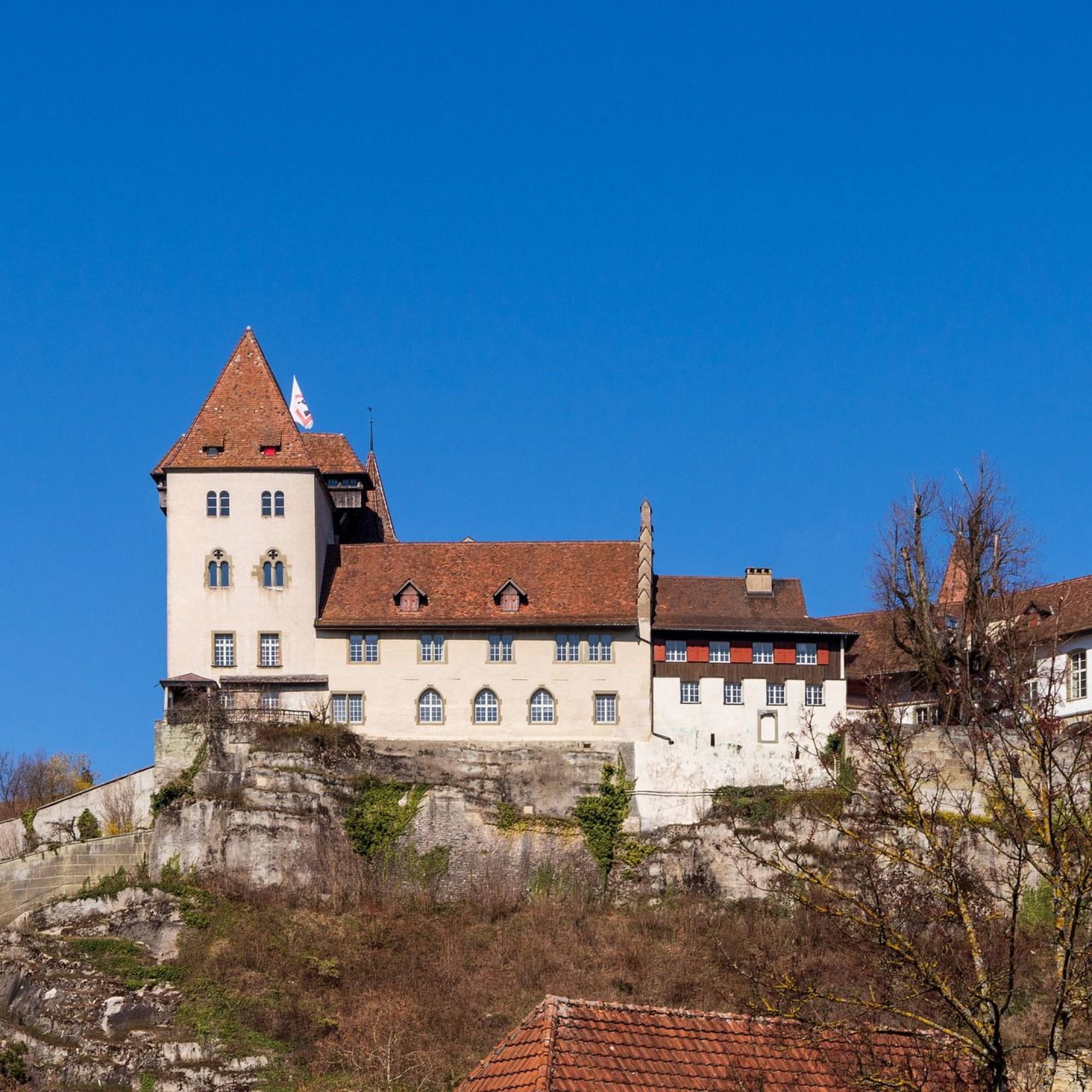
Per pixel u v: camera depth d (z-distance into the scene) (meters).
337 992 90.94
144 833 100.06
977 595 95.06
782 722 108.75
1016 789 46.72
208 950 93.81
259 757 103.31
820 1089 43.00
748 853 49.59
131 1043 87.19
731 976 86.31
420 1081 81.44
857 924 44.84
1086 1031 56.41
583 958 93.44
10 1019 90.50
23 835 101.12
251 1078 85.25
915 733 56.22
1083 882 40.91
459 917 98.88
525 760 107.06
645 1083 41.62
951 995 41.50
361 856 101.50
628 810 105.38
